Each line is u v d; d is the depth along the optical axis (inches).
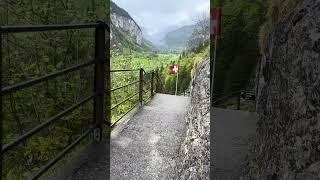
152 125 308.7
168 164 217.6
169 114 362.9
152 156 228.7
